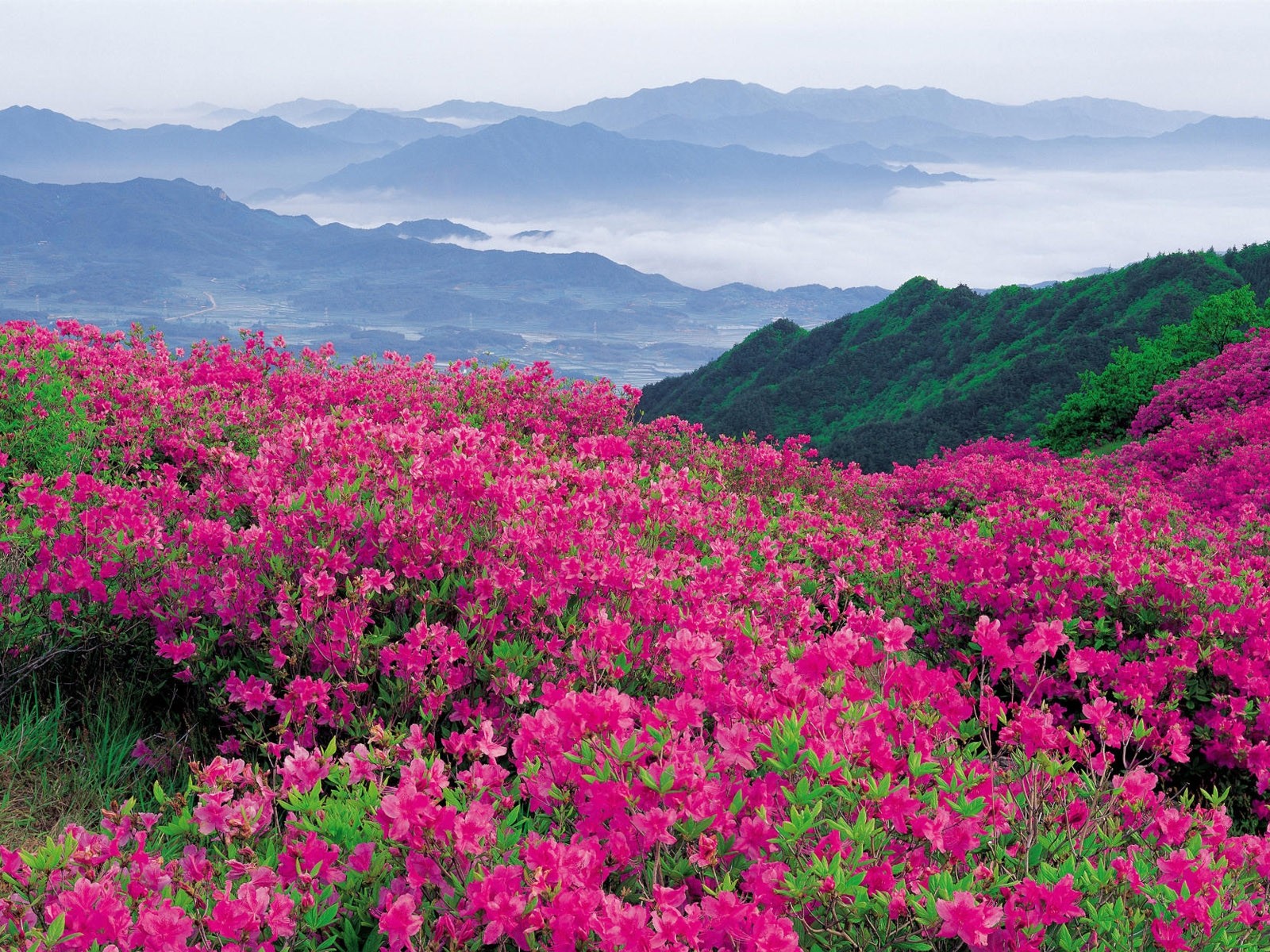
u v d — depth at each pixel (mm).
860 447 88938
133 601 4469
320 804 2660
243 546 4648
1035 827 2912
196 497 5824
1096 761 3275
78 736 4199
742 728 2969
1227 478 13883
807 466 11047
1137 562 6273
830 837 2504
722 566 5074
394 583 4359
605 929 2143
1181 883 2689
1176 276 106375
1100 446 33156
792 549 6805
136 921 2336
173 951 2180
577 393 10805
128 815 2727
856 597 6965
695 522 6027
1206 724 5355
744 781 2891
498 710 3906
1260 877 3148
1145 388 33000
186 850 2652
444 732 3951
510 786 3158
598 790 2527
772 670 3797
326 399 9656
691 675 3787
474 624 4137
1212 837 3053
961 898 2277
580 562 4312
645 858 2646
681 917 2236
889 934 2434
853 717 2980
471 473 4871
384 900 2455
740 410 126938
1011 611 6242
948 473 13672
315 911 2334
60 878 2430
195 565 4703
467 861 2496
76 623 4516
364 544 4496
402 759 3283
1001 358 113500
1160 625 5973
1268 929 2842
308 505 4613
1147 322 96750
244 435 8148
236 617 4289
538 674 3963
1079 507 8289
